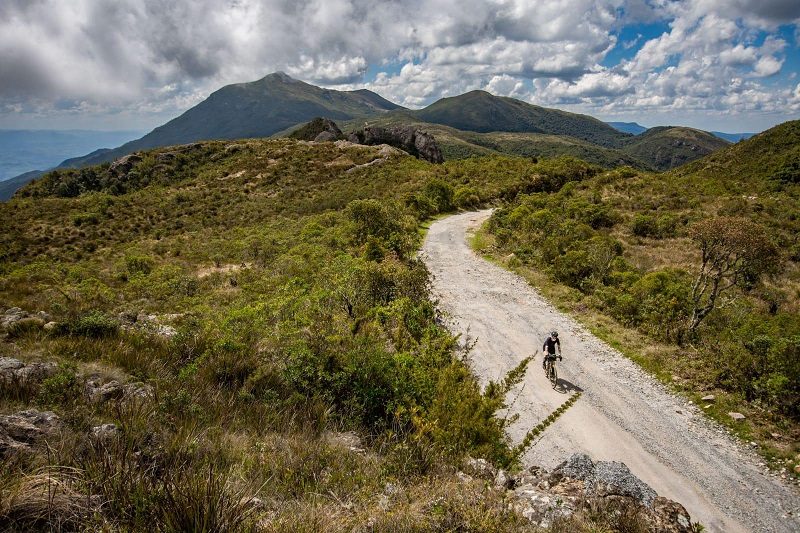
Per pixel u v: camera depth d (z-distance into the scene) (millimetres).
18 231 50719
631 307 15914
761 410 10125
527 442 5949
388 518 3531
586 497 4883
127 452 3621
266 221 51375
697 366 12055
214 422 5277
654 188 48688
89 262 32656
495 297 18844
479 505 3850
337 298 13172
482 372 12320
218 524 2877
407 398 6840
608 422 10078
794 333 12703
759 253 14703
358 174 71812
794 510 7574
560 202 42969
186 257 30500
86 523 2732
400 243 24969
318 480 4359
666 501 4777
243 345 7543
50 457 3357
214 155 90812
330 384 6977
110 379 5949
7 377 5172
